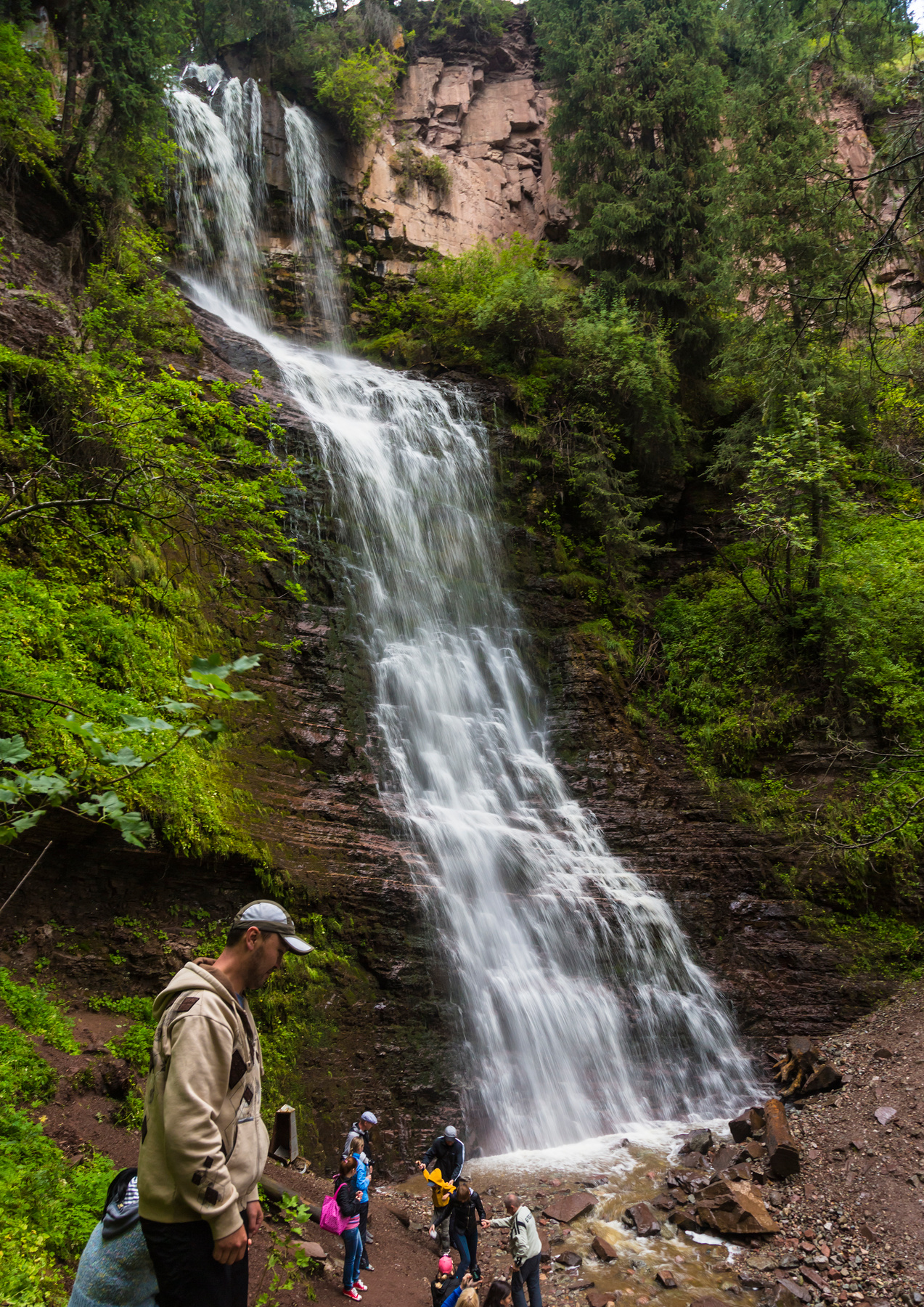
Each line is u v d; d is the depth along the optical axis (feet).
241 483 39.34
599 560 78.84
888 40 37.09
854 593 64.44
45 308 48.60
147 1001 31.68
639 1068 46.06
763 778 63.05
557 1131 41.45
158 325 59.57
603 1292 27.61
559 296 84.07
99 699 34.35
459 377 83.56
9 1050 24.82
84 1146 23.12
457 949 44.21
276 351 81.05
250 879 38.17
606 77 88.17
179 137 84.64
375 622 60.29
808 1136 38.14
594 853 56.80
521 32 118.62
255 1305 21.77
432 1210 32.78
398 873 44.80
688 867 56.85
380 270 100.73
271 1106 33.71
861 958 51.93
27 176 56.24
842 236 55.98
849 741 58.75
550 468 79.82
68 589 38.52
